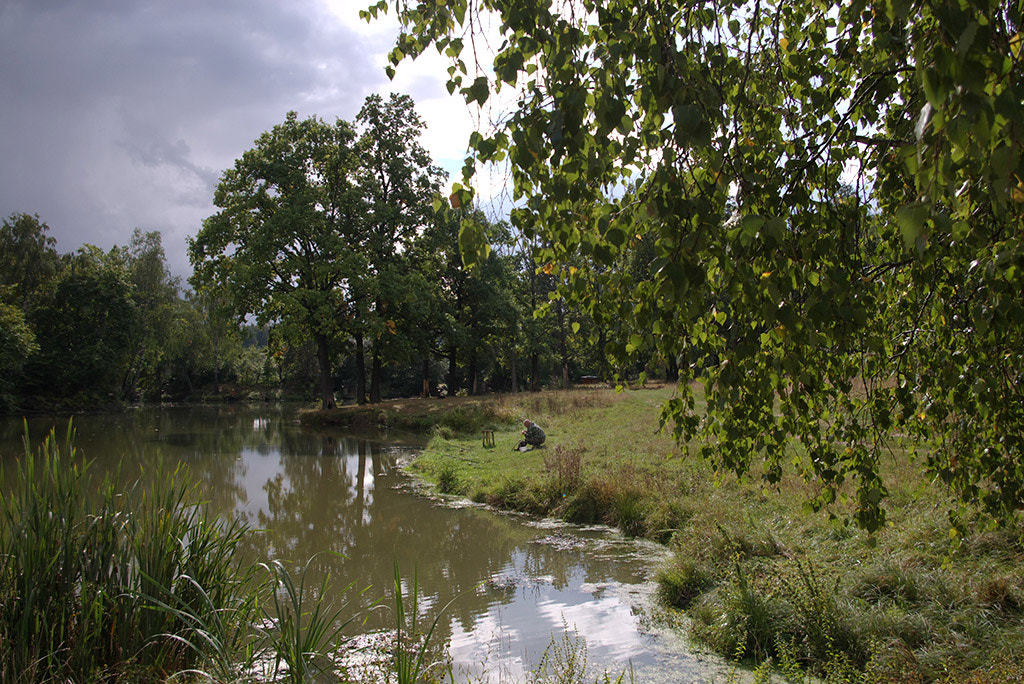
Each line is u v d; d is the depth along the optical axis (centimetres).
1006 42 166
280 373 7244
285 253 3303
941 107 138
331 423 3425
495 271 4169
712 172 225
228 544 591
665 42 230
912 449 414
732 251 213
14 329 3941
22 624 458
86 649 472
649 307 258
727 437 313
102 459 2070
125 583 520
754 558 761
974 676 425
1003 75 154
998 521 367
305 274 3303
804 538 819
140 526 551
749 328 262
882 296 355
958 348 332
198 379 7269
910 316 353
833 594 603
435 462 1838
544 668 583
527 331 4619
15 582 484
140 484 630
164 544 535
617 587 817
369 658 597
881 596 589
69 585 501
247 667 481
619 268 295
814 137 296
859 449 348
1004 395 324
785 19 335
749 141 259
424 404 3522
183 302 6675
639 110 240
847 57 315
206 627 482
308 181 3428
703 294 237
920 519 755
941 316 314
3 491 509
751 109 279
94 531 523
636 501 1147
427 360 4447
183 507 579
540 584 849
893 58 251
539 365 5872
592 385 4325
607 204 262
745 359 255
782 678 527
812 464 349
